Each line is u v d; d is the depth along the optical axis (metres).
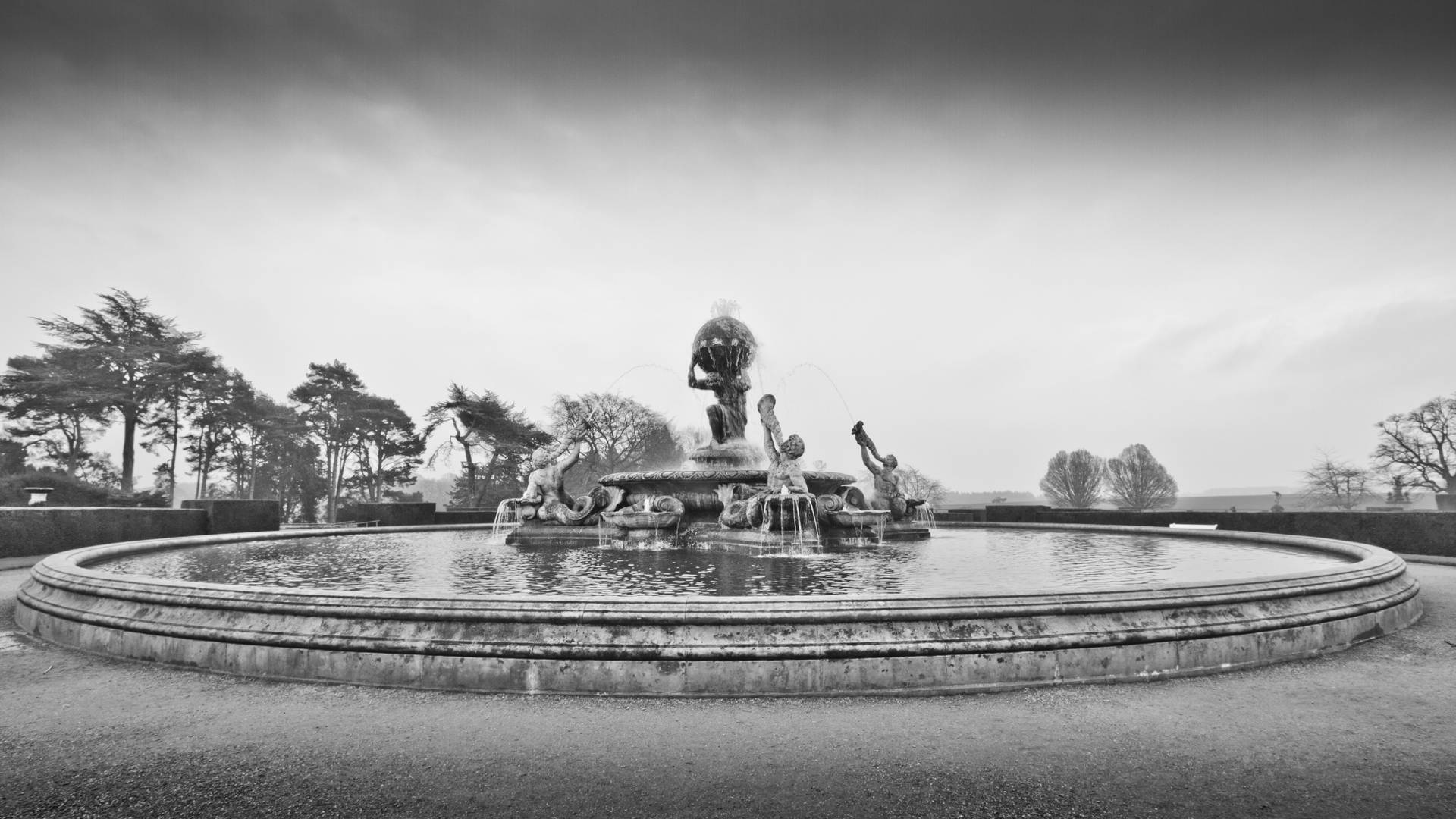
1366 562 6.46
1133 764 3.44
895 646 4.41
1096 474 76.88
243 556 10.16
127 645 5.28
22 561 12.27
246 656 4.83
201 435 54.28
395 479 60.22
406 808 3.03
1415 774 3.31
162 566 8.58
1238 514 16.98
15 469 46.09
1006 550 10.79
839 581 6.81
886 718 4.03
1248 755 3.53
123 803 3.08
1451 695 4.39
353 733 3.84
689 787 3.22
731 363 13.40
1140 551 10.64
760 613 4.45
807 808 3.03
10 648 5.71
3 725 3.99
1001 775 3.33
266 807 3.04
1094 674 4.61
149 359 50.34
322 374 57.16
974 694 4.41
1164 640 4.73
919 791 3.18
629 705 4.23
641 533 11.35
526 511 12.60
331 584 6.84
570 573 7.78
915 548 11.23
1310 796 3.10
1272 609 5.16
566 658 4.42
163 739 3.78
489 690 4.45
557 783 3.27
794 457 11.09
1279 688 4.55
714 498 11.86
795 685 4.37
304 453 57.03
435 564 8.78
